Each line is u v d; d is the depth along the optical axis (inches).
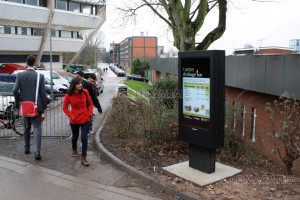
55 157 269.4
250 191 191.6
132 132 321.7
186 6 438.3
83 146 248.2
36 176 224.7
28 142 277.7
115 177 224.7
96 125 441.1
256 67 447.5
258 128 440.1
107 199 189.9
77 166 247.3
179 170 224.2
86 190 202.2
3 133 355.9
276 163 360.8
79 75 276.8
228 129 301.9
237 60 508.4
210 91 209.9
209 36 460.8
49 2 1882.4
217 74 208.7
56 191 200.5
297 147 251.3
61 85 1038.4
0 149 291.6
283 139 259.3
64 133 372.5
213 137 211.5
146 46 3619.6
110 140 312.7
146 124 300.8
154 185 206.4
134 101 331.9
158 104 308.2
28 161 257.8
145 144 292.8
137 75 2225.6
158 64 1270.9
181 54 225.9
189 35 435.5
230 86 543.2
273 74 406.3
